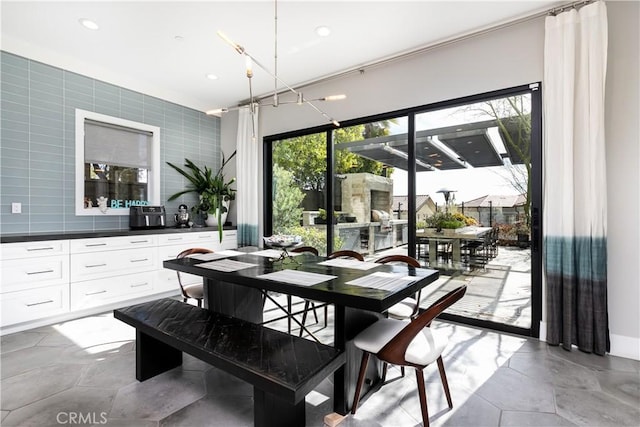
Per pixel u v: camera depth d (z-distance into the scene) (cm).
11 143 313
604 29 235
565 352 243
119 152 401
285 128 438
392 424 164
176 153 460
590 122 238
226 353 156
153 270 379
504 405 179
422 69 326
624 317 237
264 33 296
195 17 272
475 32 291
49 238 298
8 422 164
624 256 237
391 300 154
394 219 350
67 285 310
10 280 278
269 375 135
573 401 182
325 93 396
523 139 281
